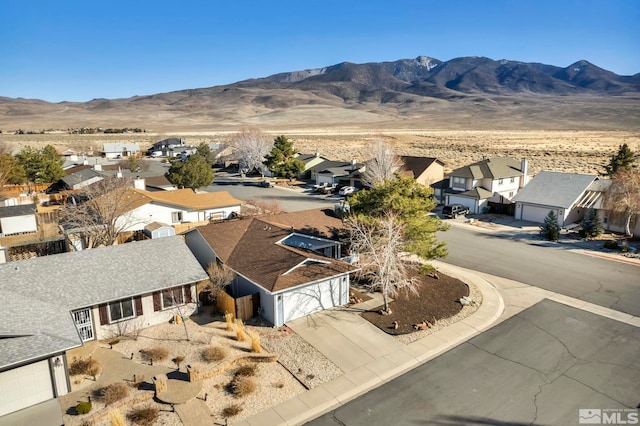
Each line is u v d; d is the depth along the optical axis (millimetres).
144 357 18719
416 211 26516
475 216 47344
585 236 37844
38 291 19297
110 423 14320
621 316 22672
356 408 15539
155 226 35375
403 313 22969
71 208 33781
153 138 167750
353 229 26000
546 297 25188
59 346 15898
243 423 14719
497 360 18562
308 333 20891
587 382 16953
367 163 59938
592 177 43562
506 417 14992
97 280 20875
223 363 17953
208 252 27641
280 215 32281
